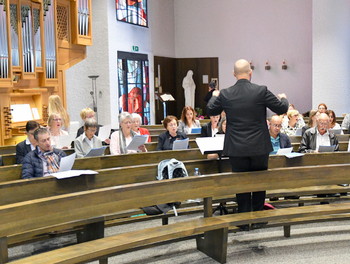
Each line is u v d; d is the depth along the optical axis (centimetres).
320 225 554
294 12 1702
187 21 1788
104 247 379
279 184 476
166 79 1716
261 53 1745
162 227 426
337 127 843
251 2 1739
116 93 1355
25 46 937
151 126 1023
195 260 452
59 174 429
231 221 436
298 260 443
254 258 450
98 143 616
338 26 1380
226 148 455
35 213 366
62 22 1077
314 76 1420
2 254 358
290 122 867
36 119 983
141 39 1519
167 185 436
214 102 465
